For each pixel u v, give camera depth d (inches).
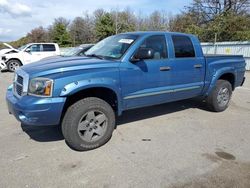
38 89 132.9
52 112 134.3
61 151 147.9
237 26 882.8
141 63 166.1
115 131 180.2
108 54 171.9
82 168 129.5
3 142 159.5
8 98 151.8
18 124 192.1
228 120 209.5
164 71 179.2
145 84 169.9
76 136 144.0
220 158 141.6
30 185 114.7
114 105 164.2
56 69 137.7
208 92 221.3
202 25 1071.6
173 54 186.2
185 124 197.2
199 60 205.6
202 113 227.6
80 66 143.6
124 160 138.1
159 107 242.7
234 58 243.3
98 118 152.2
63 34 2325.3
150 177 121.8
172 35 189.2
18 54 560.4
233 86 246.2
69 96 141.0
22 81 143.3
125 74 158.1
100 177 121.5
